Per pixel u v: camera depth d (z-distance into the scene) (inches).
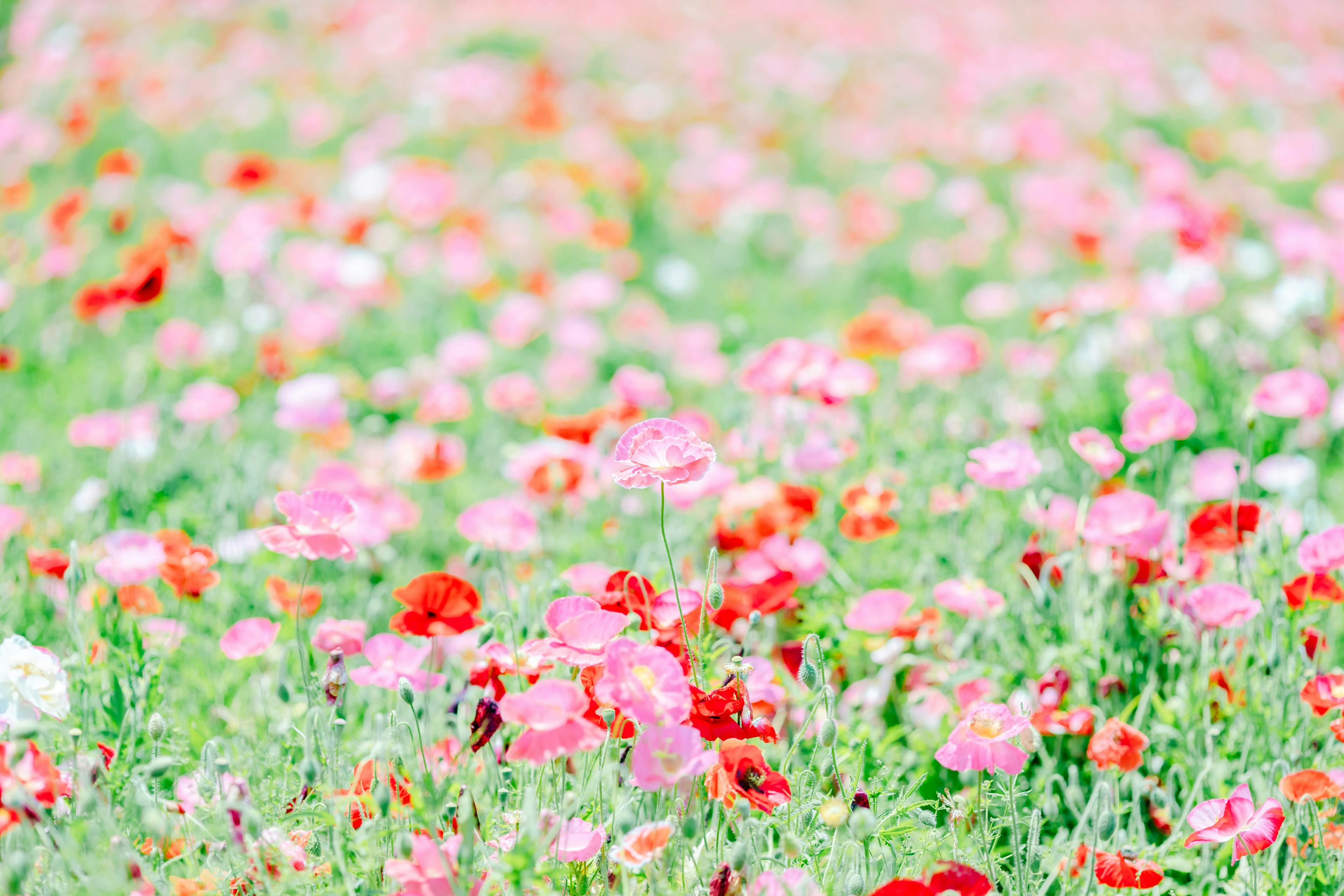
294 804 70.8
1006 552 111.0
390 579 116.7
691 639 78.3
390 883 65.3
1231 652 88.8
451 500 140.9
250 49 346.3
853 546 114.3
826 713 80.0
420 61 351.6
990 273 246.5
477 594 78.5
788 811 67.9
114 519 121.6
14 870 58.6
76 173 271.1
